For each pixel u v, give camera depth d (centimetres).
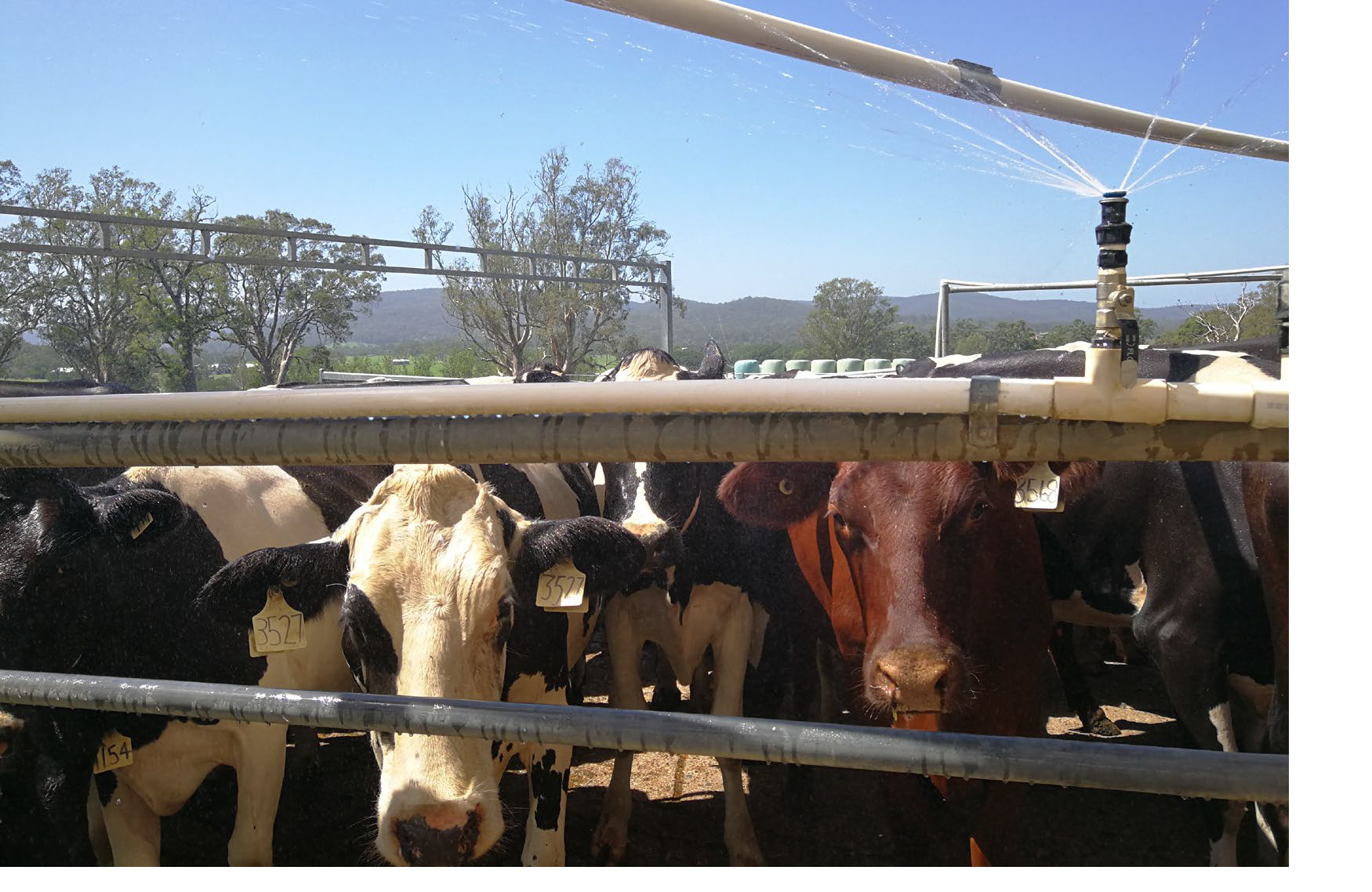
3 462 171
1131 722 580
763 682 460
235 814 371
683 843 431
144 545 316
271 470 397
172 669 334
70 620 303
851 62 179
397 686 275
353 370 1538
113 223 686
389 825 254
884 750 142
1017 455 132
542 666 358
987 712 306
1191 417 124
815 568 411
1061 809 449
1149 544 385
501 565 286
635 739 154
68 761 296
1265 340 432
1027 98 202
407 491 299
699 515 441
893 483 300
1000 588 310
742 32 170
